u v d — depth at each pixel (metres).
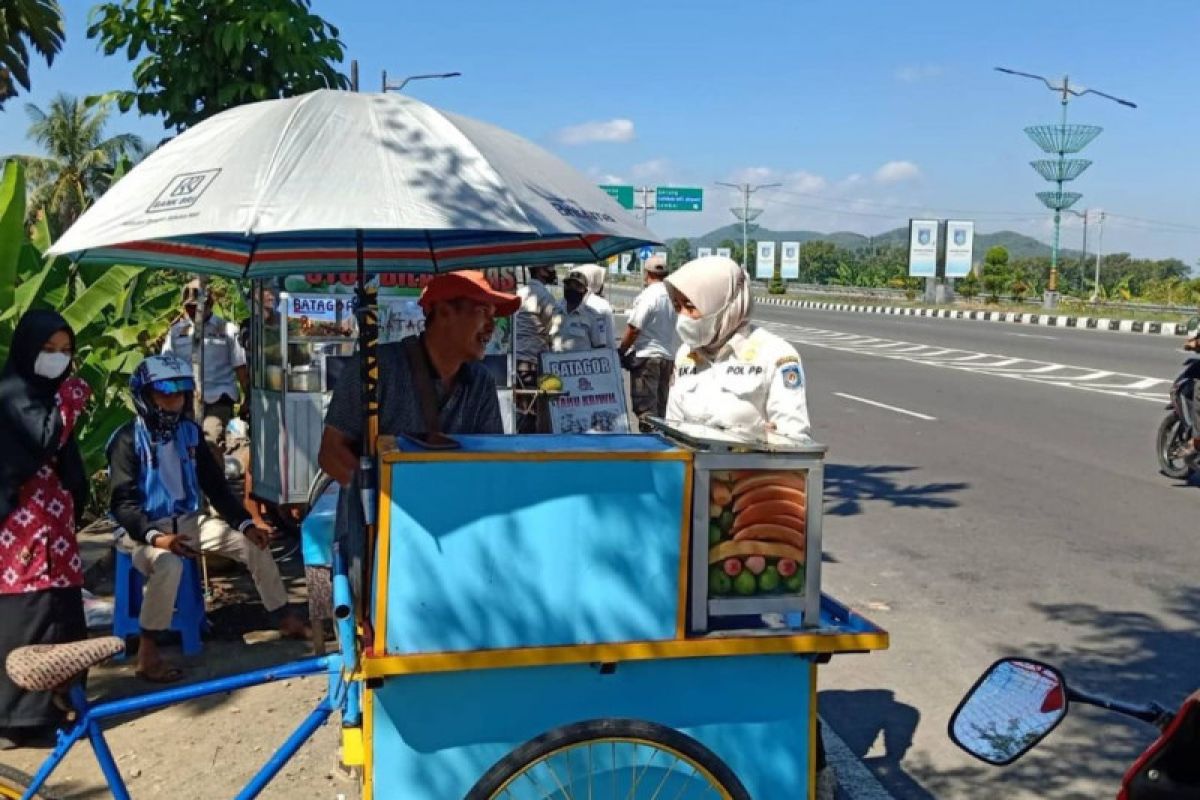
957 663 5.15
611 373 8.23
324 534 3.90
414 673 2.58
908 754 4.25
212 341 8.31
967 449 10.69
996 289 44.38
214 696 4.66
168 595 4.76
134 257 3.61
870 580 6.43
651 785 2.77
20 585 4.05
